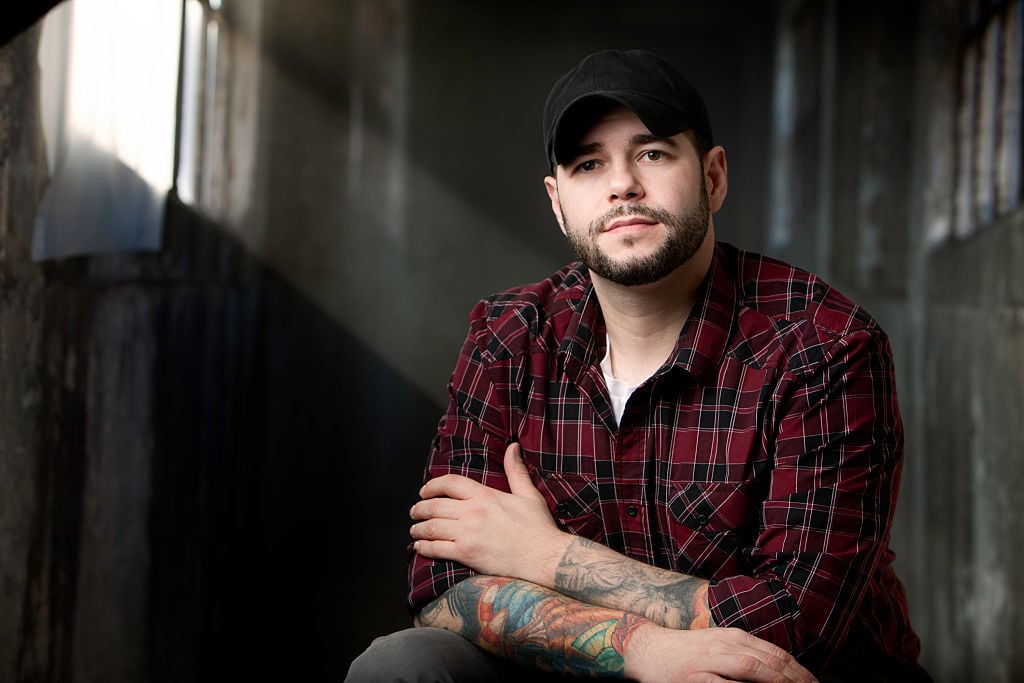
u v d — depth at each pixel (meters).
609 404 1.59
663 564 1.57
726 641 1.38
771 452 1.52
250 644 4.86
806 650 1.43
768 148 12.30
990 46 4.70
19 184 2.72
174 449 4.07
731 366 1.53
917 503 5.85
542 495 1.62
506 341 1.67
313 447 6.51
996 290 4.19
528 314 1.68
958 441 4.89
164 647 3.93
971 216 4.99
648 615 1.46
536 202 12.59
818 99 8.79
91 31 3.20
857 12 7.06
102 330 3.35
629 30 13.10
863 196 6.79
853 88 7.13
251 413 5.28
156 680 3.85
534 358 1.65
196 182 4.47
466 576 1.56
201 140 4.55
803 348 1.50
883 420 1.51
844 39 7.46
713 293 1.56
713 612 1.43
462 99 12.55
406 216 10.63
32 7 1.23
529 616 1.47
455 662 1.42
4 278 2.66
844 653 1.53
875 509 1.49
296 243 6.30
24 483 2.80
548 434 1.62
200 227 4.50
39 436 2.89
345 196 7.54
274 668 4.44
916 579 5.77
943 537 5.16
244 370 5.17
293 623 4.89
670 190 1.46
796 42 10.27
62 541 3.04
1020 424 3.80
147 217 3.79
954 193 5.47
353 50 7.79
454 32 12.48
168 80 4.04
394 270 9.55
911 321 6.24
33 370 2.85
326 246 7.02
